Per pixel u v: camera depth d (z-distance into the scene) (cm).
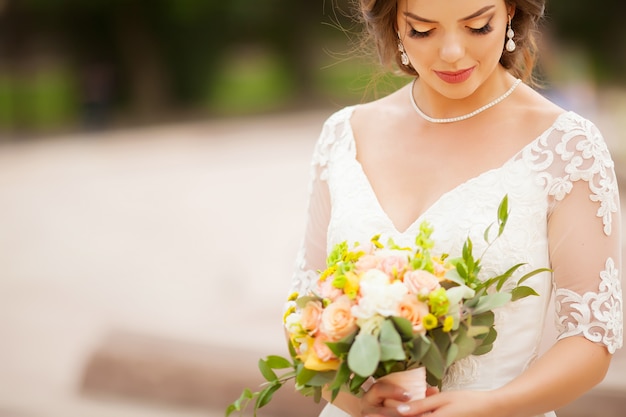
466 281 223
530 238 244
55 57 3603
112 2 3494
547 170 245
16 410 624
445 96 259
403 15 241
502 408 224
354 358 206
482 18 232
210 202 1512
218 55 3712
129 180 1825
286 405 577
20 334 816
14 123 3291
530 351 246
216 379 612
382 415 223
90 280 1006
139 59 3569
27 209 1517
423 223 228
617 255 241
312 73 3888
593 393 502
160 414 607
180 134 2806
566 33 3697
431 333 219
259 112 3419
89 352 664
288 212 1388
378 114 280
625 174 1427
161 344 647
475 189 250
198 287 947
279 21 3822
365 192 265
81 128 3073
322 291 222
